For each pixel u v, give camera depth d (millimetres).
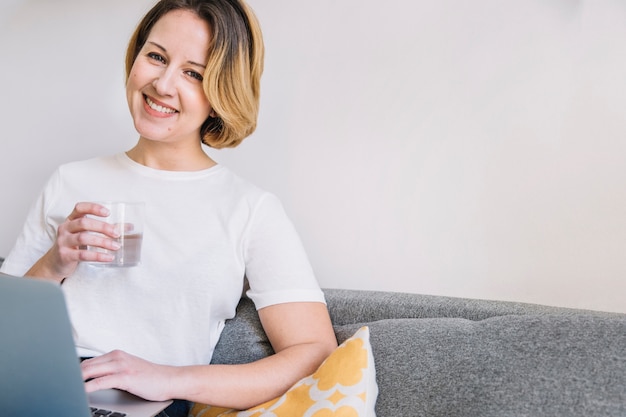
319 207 1687
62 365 802
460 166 1530
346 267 1664
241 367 1186
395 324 1261
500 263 1499
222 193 1395
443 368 1127
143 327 1312
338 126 1655
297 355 1228
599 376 1001
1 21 2006
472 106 1516
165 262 1321
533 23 1454
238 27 1318
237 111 1365
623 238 1382
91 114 1928
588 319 1092
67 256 1200
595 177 1405
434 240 1563
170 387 1094
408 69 1578
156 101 1305
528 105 1463
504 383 1051
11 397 843
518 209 1478
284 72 1709
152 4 1826
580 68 1415
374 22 1608
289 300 1297
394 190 1601
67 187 1412
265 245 1345
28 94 1995
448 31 1535
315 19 1670
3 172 2033
